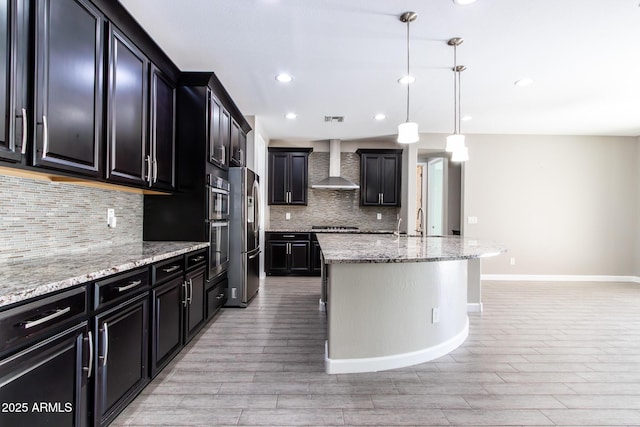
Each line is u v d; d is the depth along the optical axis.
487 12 2.22
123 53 2.12
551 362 2.50
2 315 1.07
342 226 6.33
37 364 1.20
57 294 1.29
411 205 5.68
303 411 1.84
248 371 2.30
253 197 4.21
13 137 1.36
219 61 2.98
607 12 2.21
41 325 1.21
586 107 4.21
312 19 2.33
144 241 3.00
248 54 2.85
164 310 2.19
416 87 3.57
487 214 5.63
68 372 1.35
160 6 2.18
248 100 4.01
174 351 2.36
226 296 3.79
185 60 2.96
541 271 5.66
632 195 5.67
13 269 1.54
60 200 2.07
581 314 3.69
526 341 2.91
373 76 3.29
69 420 1.36
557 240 5.65
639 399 2.01
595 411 1.88
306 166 6.00
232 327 3.18
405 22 2.35
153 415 1.79
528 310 3.84
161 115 2.68
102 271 1.53
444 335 2.65
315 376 2.25
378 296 2.36
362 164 6.07
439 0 2.11
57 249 2.05
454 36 2.54
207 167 3.06
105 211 2.51
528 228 5.64
